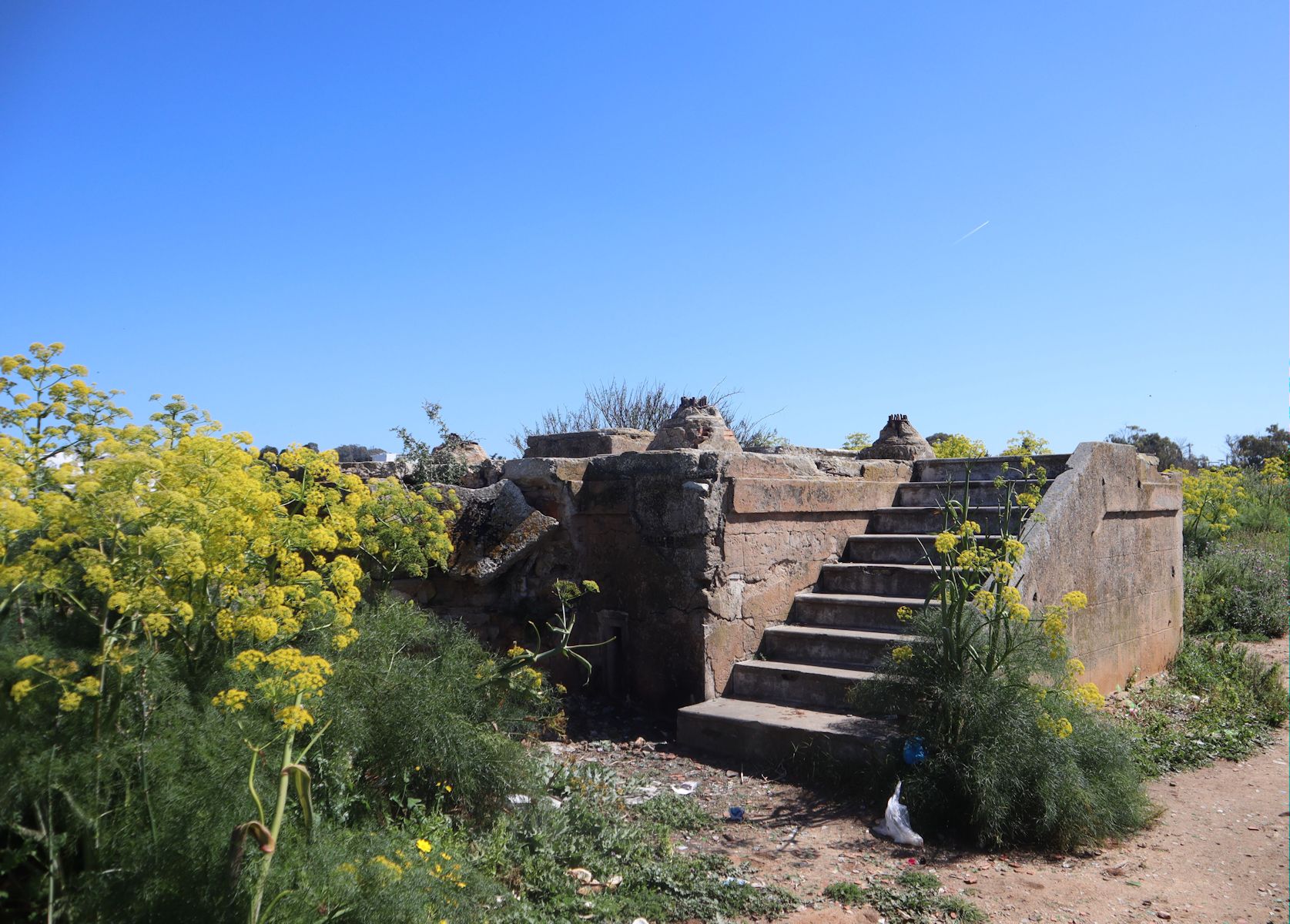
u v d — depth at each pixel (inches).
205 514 140.0
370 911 127.4
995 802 203.2
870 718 255.4
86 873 122.2
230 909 119.2
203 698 142.8
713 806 226.8
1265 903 178.4
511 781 192.1
